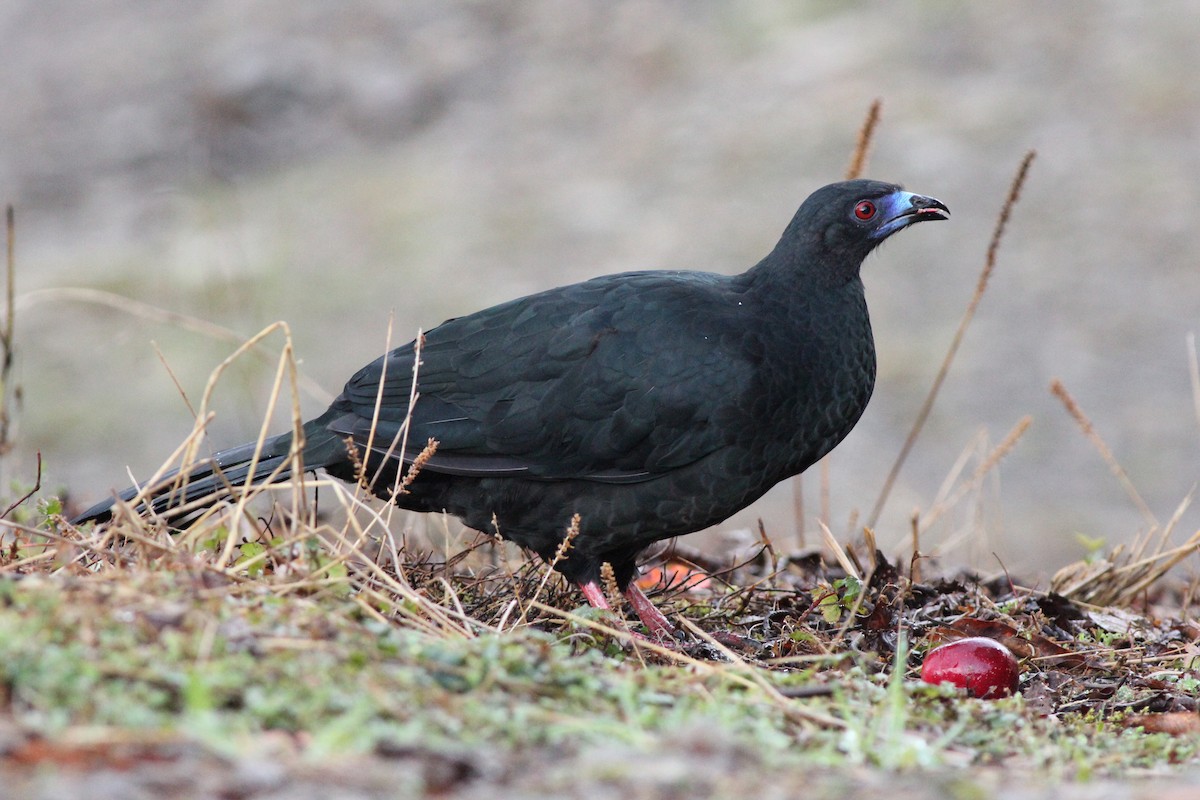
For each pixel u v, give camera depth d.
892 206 9.02
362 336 21.94
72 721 4.82
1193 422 18.61
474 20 33.91
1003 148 24.77
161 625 5.75
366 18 34.25
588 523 8.87
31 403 20.81
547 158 27.62
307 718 5.05
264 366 20.91
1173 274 21.44
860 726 5.91
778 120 26.91
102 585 6.18
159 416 20.31
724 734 5.12
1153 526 11.20
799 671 7.60
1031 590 9.85
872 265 22.62
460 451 8.88
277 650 5.75
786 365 8.78
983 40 28.03
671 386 8.65
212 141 30.31
